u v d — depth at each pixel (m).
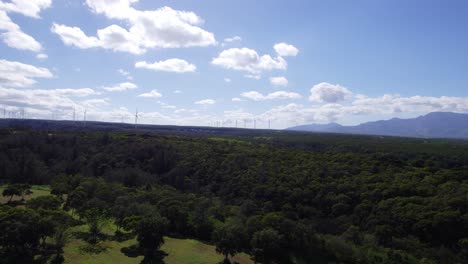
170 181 106.75
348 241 66.06
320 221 74.75
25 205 76.50
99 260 54.31
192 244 67.31
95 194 83.00
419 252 60.66
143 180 102.94
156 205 79.25
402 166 97.06
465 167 93.19
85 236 64.50
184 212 74.38
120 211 71.94
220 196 94.75
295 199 82.06
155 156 117.12
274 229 65.44
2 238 51.44
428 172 88.00
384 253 61.16
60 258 53.34
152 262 55.62
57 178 98.38
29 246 55.19
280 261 62.34
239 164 106.56
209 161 111.88
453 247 60.56
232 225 65.50
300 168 98.19
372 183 82.62
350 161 102.56
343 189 82.50
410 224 66.12
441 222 62.38
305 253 64.06
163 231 62.22
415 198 71.06
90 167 109.50
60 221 61.75
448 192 71.88
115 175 102.69
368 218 71.00
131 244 63.41
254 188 88.88
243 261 61.19
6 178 103.44
